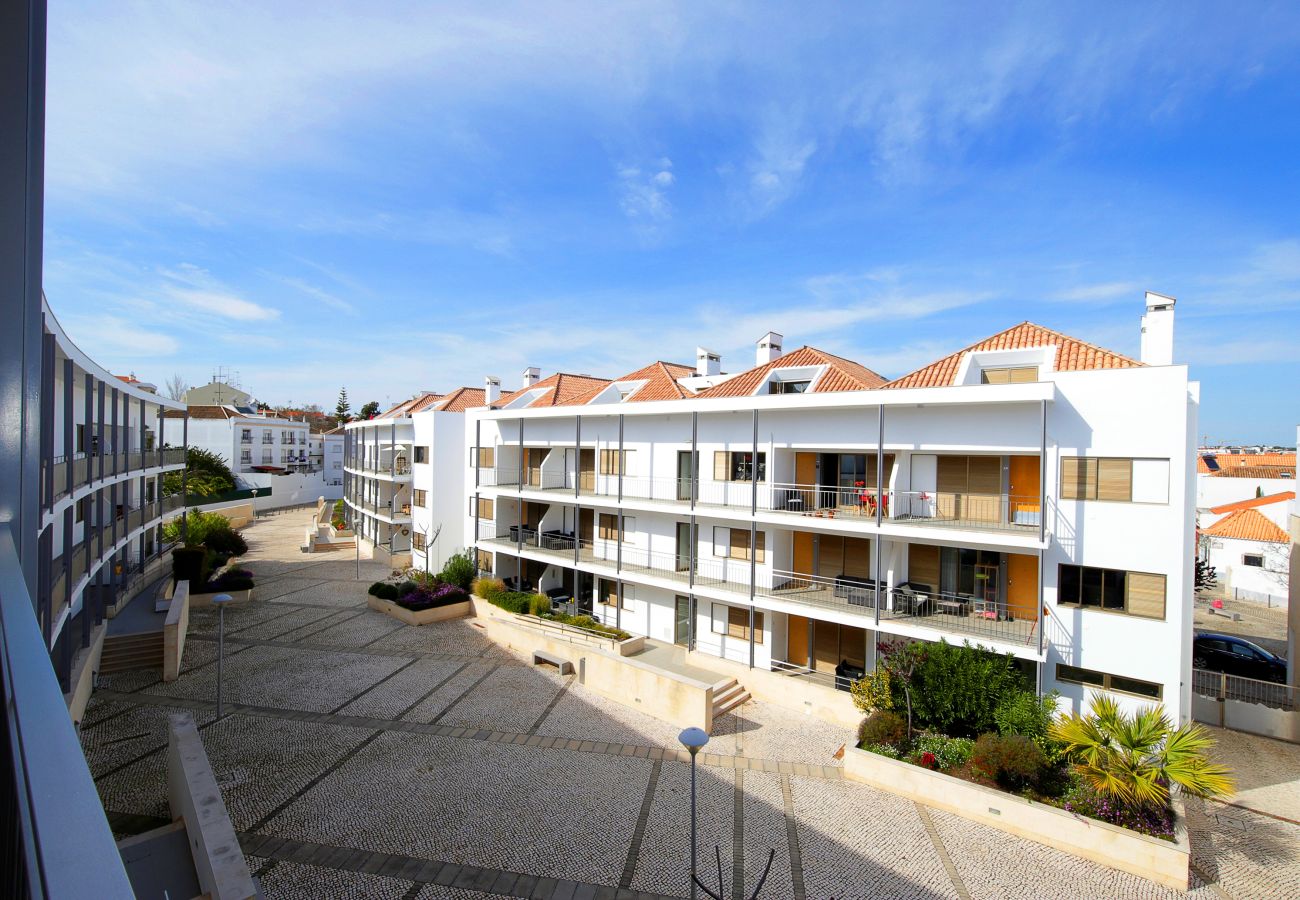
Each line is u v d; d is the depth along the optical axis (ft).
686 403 72.59
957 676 49.65
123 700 59.11
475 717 57.21
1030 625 55.67
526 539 94.63
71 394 58.18
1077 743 43.55
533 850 39.22
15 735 6.72
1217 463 189.88
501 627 77.77
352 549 140.36
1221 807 47.85
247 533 161.07
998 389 52.90
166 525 111.45
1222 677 63.87
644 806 44.21
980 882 37.83
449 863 37.86
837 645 67.77
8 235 12.57
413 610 84.99
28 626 8.17
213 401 264.72
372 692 62.03
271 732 53.31
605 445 87.04
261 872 36.50
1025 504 56.70
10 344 12.73
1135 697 49.83
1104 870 39.17
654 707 58.85
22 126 12.77
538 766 49.08
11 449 12.98
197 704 58.54
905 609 59.62
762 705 62.80
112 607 75.56
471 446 107.34
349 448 168.86
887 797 46.29
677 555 78.69
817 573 69.36
